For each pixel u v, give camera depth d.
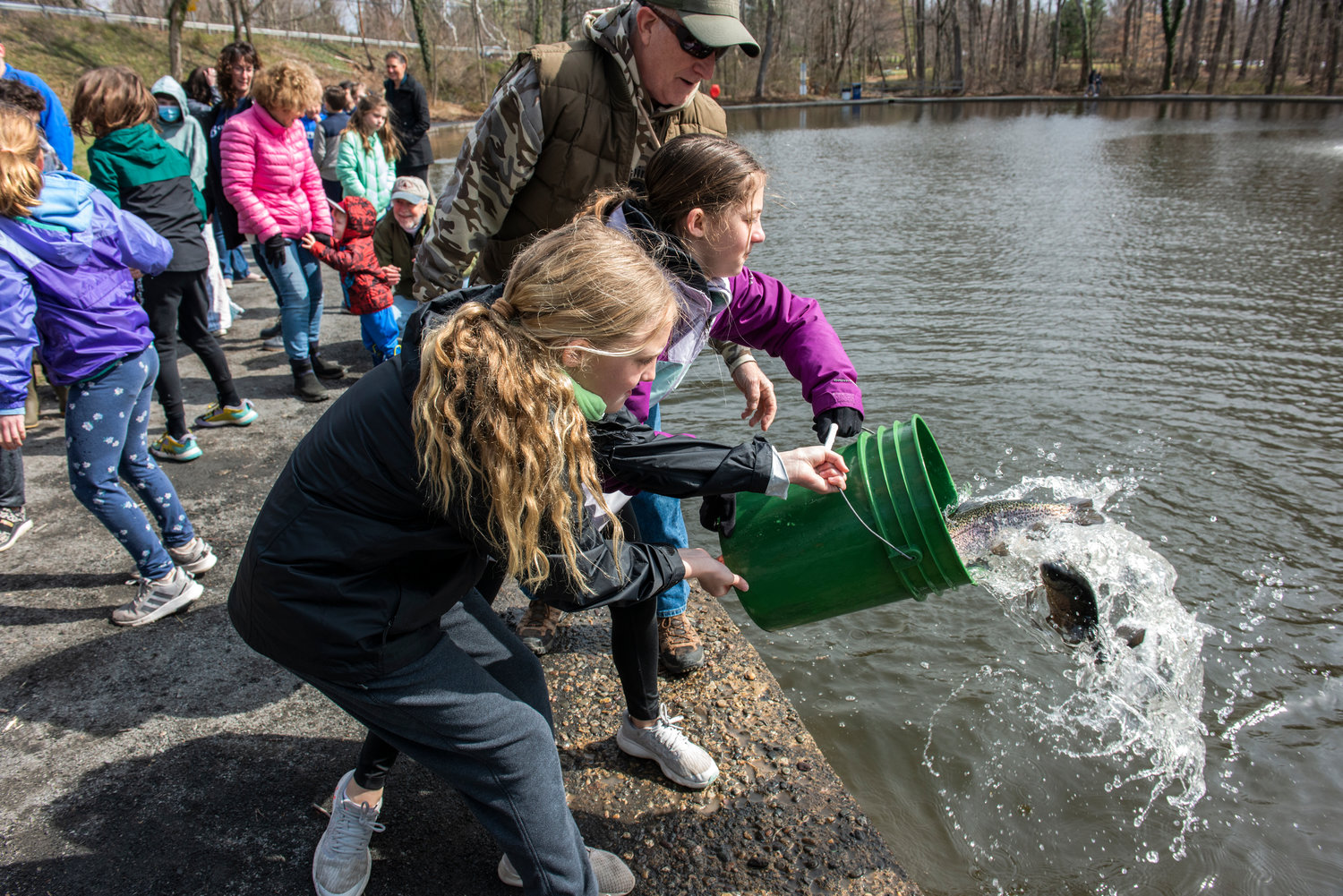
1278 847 2.49
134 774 2.36
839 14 61.59
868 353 6.42
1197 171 16.27
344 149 5.96
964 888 2.34
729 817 2.24
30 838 2.16
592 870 1.74
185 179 4.12
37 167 2.57
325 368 5.39
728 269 1.97
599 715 2.58
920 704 3.05
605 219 1.94
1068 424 5.16
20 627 2.99
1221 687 3.12
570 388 1.43
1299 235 10.13
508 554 1.47
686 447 1.70
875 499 1.96
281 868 2.08
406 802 2.27
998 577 2.47
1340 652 3.30
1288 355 6.19
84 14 28.58
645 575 1.67
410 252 5.11
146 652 2.87
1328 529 4.06
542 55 2.13
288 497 1.51
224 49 5.61
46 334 2.69
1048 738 2.89
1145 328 6.89
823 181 16.56
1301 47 46.94
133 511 2.90
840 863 2.11
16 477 3.52
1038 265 9.06
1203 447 4.86
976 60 63.56
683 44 2.08
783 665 3.28
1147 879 2.38
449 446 1.36
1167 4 49.75
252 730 2.53
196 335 4.41
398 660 1.53
